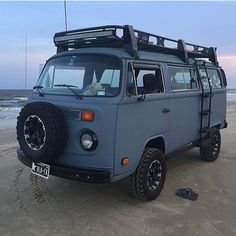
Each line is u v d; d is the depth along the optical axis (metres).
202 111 7.35
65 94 5.06
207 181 6.66
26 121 4.85
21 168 7.30
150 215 5.01
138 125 5.12
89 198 5.60
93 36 5.39
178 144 6.51
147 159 5.30
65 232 4.46
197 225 4.73
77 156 4.79
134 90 5.05
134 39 5.22
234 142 10.45
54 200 5.50
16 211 5.07
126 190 5.94
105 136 4.61
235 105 28.66
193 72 7.17
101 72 5.09
